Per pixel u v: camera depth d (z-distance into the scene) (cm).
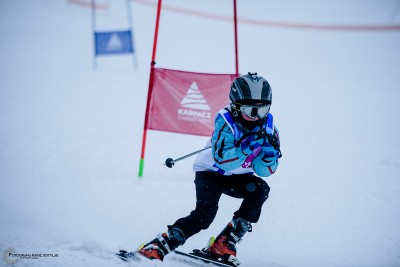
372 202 895
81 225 705
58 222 713
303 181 1006
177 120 903
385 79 2447
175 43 3278
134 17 4228
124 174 990
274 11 4850
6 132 1289
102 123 1462
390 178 1052
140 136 1335
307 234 734
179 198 861
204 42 3350
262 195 550
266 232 735
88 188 894
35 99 1722
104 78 2216
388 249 692
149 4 4875
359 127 1552
